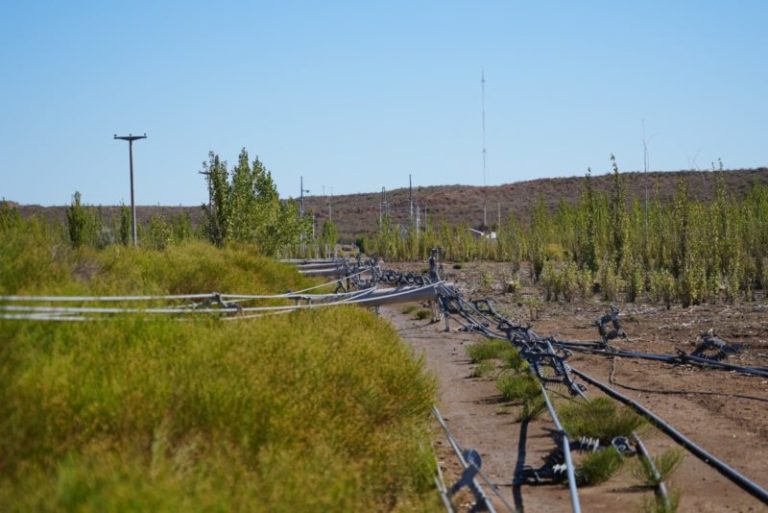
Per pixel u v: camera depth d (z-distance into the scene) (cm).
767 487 865
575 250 3962
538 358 1382
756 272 2914
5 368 686
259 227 3197
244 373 787
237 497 558
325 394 843
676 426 1108
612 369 1522
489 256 5188
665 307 2458
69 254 1352
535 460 984
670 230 3444
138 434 643
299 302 1531
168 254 1738
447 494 749
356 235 9344
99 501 499
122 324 877
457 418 1212
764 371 1423
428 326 2298
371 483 741
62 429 629
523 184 11312
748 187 8800
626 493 857
